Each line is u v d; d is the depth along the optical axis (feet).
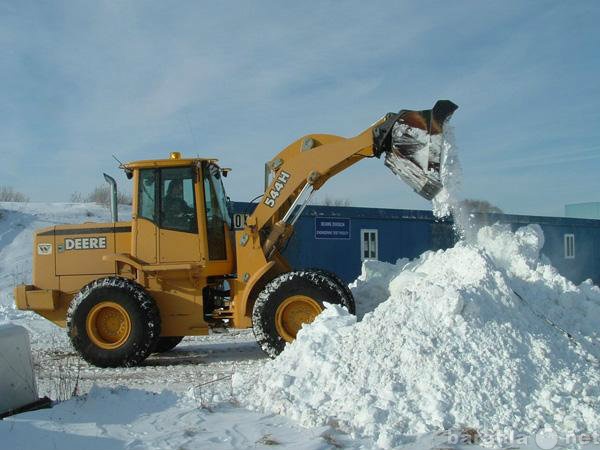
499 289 20.56
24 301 28.91
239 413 17.37
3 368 17.15
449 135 26.37
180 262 27.37
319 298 25.84
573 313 22.67
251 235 27.71
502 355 17.66
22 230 76.02
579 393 16.72
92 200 98.27
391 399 16.42
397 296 20.45
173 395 18.80
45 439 15.07
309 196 28.40
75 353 30.35
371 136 27.58
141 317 26.43
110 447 14.80
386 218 56.80
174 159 27.66
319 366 18.42
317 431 15.57
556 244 68.54
